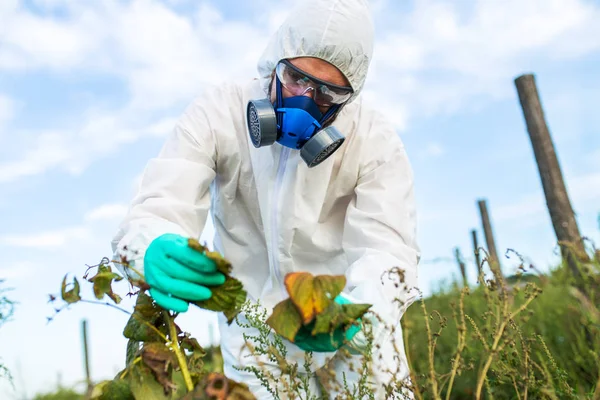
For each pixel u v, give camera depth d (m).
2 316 2.02
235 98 2.53
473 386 3.25
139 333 1.61
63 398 4.98
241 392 1.28
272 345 2.04
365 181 2.48
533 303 3.79
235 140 2.46
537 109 4.72
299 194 2.41
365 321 1.70
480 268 2.01
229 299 1.58
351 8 2.22
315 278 1.43
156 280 1.57
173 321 1.58
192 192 2.26
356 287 2.10
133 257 1.85
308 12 2.19
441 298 5.27
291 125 2.18
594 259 2.78
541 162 4.65
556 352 3.44
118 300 1.58
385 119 2.61
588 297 3.01
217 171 2.56
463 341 1.82
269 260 2.51
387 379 2.19
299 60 2.19
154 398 1.46
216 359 3.43
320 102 2.24
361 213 2.38
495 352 1.82
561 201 4.57
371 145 2.50
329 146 2.20
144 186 2.27
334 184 2.51
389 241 2.28
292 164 2.40
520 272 2.00
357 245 2.37
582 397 2.23
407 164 2.52
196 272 1.57
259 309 2.52
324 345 1.63
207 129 2.45
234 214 2.58
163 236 1.67
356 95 2.35
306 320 1.38
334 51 2.16
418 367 4.00
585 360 3.09
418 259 2.40
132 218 2.07
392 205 2.37
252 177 2.49
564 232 4.50
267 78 2.37
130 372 1.48
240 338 2.54
